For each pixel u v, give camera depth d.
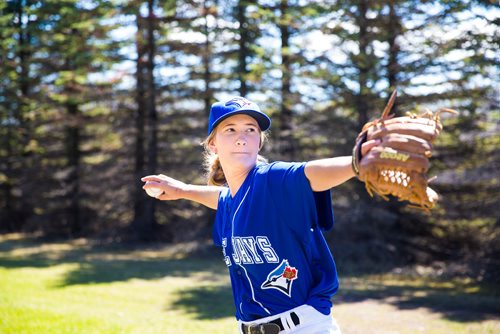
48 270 13.02
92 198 23.12
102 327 6.28
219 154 2.45
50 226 23.69
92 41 20.20
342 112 16.84
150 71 20.06
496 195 13.84
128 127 21.58
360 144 1.73
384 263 14.31
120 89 20.95
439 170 15.09
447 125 14.34
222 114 2.38
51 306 7.71
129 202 21.94
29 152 25.08
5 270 12.72
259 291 2.36
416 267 14.13
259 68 17.16
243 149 2.39
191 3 18.56
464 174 13.87
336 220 15.09
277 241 2.24
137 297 9.59
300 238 2.23
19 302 7.78
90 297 9.34
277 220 2.21
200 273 13.08
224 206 2.60
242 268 2.39
